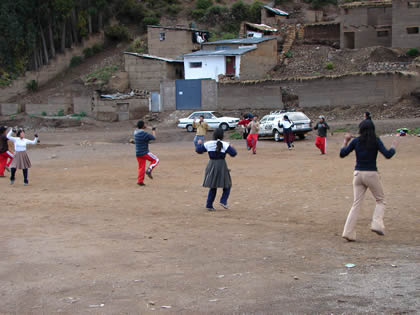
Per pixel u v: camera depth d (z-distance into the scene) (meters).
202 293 5.07
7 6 60.84
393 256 6.36
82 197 12.17
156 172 16.97
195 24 62.78
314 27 52.94
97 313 4.60
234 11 64.88
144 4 72.81
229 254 6.68
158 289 5.25
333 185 12.79
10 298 5.08
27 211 10.38
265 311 4.49
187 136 33.66
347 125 31.48
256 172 16.05
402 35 44.31
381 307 4.50
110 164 20.31
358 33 48.06
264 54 46.53
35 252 6.91
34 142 14.77
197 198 11.72
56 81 61.31
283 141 28.23
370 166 7.27
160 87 45.19
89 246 7.23
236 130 34.22
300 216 9.33
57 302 4.93
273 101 39.97
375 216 7.40
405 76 35.56
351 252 6.66
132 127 43.59
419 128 27.36
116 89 49.66
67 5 61.94
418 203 9.96
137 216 9.70
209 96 43.06
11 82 60.22
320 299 4.76
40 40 63.84
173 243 7.37
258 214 9.68
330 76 37.41
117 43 67.75
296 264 6.11
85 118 48.00
